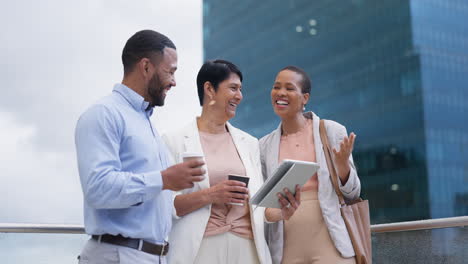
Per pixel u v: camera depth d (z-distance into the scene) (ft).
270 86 185.98
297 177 6.92
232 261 7.45
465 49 152.97
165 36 6.36
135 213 5.79
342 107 166.50
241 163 8.06
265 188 6.89
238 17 208.33
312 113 8.95
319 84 174.81
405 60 150.20
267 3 196.13
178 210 7.41
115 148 5.68
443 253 8.75
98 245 5.72
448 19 153.28
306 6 181.06
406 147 147.23
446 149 144.46
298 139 8.82
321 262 7.88
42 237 8.99
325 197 8.14
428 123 143.02
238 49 205.16
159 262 5.98
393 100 152.05
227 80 8.08
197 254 7.35
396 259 9.50
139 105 6.20
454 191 142.92
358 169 158.81
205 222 7.38
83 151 5.55
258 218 7.74
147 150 6.02
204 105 8.30
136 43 6.22
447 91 147.43
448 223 8.70
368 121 158.20
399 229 9.47
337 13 172.04
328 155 8.41
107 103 5.89
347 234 8.02
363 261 7.96
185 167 5.59
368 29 161.58
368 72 159.43
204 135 8.19
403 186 147.54
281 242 8.17
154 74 6.18
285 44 185.98
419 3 150.61
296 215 8.18
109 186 5.35
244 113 195.42
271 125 180.55
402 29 151.43
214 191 7.22
